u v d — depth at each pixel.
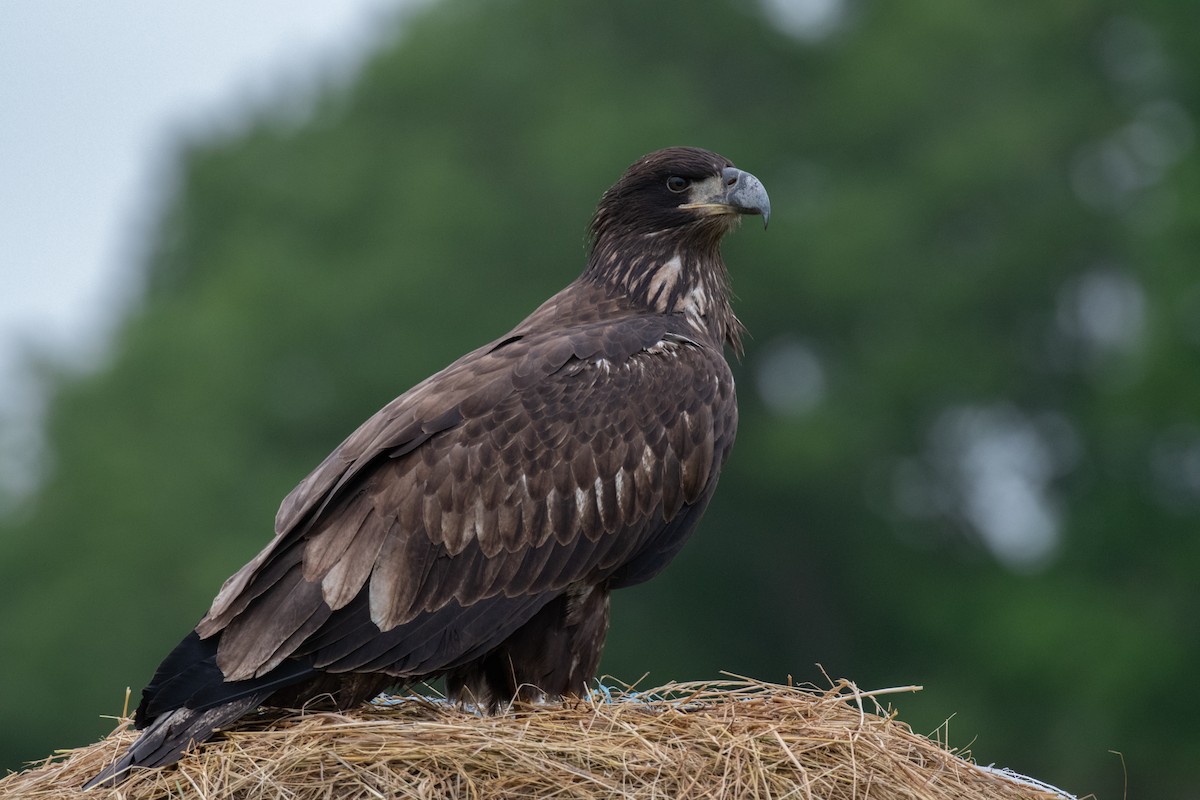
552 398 9.77
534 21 42.09
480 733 8.51
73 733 31.88
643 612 34.69
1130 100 38.75
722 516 35.19
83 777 9.12
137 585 32.81
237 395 35.78
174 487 34.16
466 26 42.00
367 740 8.50
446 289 36.44
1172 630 31.36
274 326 36.34
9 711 31.86
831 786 8.52
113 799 8.53
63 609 32.72
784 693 9.20
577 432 9.73
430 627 9.33
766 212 10.91
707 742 8.59
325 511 9.28
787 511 35.12
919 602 35.16
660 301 10.95
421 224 37.25
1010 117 38.28
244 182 42.84
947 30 40.28
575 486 9.67
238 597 9.07
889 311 36.75
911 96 39.62
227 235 42.53
